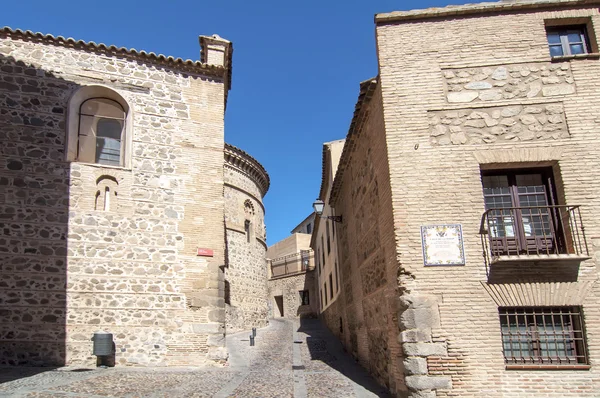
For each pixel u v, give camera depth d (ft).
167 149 46.47
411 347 28.48
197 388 32.12
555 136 31.19
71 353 39.55
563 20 33.45
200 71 49.55
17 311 39.01
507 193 31.63
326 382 36.11
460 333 28.45
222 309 44.21
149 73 47.62
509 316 29.35
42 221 41.14
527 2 33.30
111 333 40.37
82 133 45.27
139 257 43.04
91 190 43.16
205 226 45.70
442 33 33.47
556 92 31.94
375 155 36.17
